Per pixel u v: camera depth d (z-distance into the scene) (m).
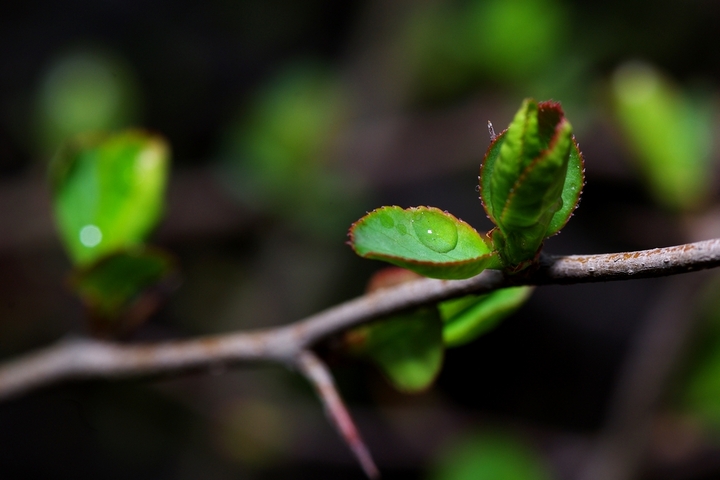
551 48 0.45
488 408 0.56
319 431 0.49
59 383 0.24
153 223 0.25
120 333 0.24
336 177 0.50
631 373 0.36
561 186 0.19
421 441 0.49
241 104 0.65
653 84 0.29
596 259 0.19
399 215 0.19
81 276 0.23
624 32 0.48
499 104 0.46
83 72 0.41
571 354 0.57
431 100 0.51
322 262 0.53
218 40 0.67
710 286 0.32
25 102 0.62
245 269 0.56
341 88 0.52
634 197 0.51
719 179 0.34
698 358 0.33
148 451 0.52
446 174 0.54
